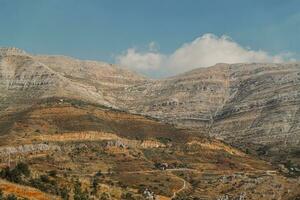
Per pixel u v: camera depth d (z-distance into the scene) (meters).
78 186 180.25
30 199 137.12
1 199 127.00
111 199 190.00
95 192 186.00
